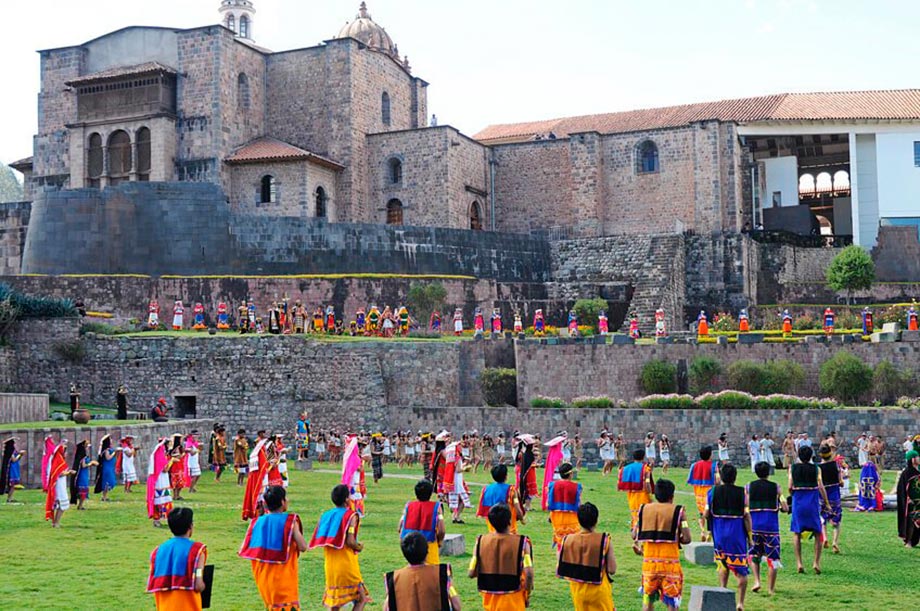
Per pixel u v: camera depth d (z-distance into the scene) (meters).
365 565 19.86
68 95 80.25
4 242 73.12
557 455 29.03
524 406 53.12
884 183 76.88
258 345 52.38
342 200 79.44
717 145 76.44
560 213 83.19
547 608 16.56
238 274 66.44
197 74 76.69
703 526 23.19
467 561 20.45
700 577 19.25
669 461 45.69
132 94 76.81
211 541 22.61
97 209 65.69
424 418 50.66
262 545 14.18
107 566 19.48
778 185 82.75
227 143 77.06
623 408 47.66
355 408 51.84
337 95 79.81
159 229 66.06
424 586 11.97
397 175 80.81
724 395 46.69
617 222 79.81
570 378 52.59
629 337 52.25
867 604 16.92
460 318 59.00
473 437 43.72
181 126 76.69
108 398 53.12
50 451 25.56
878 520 27.44
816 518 19.75
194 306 61.56
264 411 51.97
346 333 58.16
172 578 12.66
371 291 63.69
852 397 48.34
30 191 84.81
